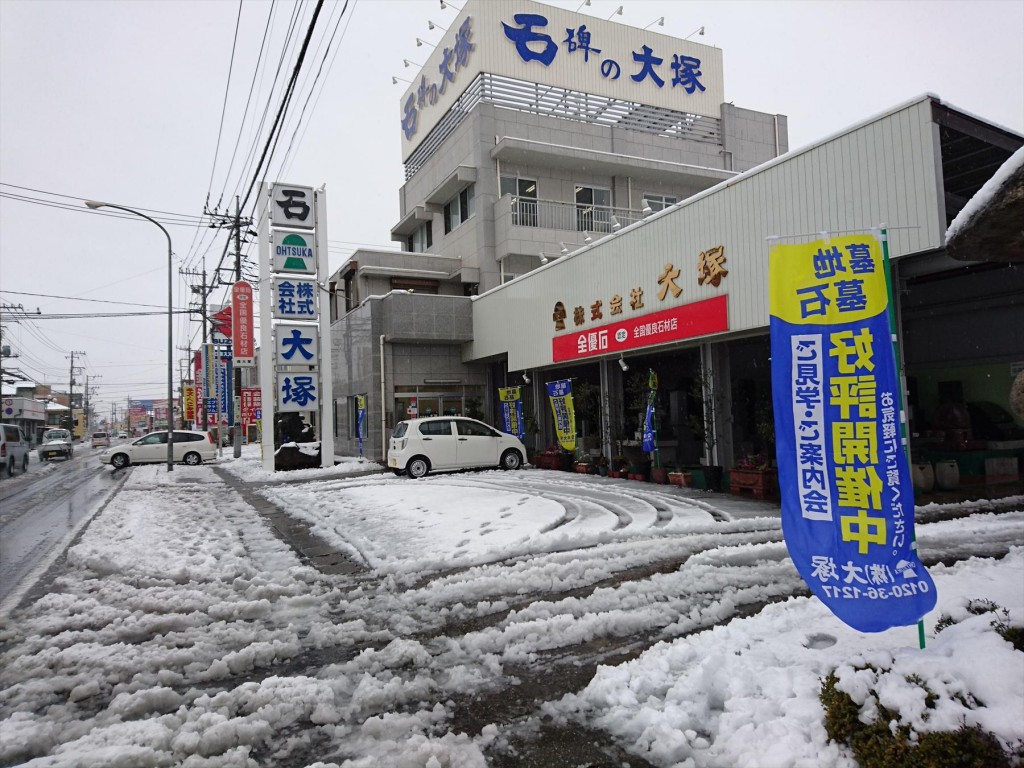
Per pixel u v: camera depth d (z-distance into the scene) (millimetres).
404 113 26672
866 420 3193
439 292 22062
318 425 19172
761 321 9156
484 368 19844
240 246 23281
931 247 6984
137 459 23312
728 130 23875
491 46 20625
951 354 11516
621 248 12281
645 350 11914
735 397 12852
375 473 16094
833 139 8062
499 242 19812
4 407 47156
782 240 3451
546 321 14906
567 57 21672
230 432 41000
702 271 10234
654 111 23109
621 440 13133
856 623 3086
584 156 20219
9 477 19891
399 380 18625
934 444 10844
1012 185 2564
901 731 2275
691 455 14008
